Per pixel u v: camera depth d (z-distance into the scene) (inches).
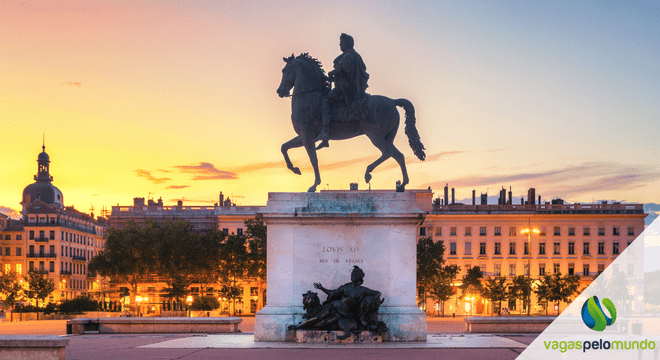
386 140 906.7
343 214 856.3
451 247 5393.7
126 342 867.4
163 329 1104.2
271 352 731.4
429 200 5423.2
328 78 906.1
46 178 7603.4
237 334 1051.3
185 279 4328.3
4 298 5310.0
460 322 2989.7
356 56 895.7
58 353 625.3
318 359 665.0
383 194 868.6
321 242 868.0
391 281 858.1
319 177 894.4
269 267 867.4
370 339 816.3
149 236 4247.0
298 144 919.7
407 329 842.2
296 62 903.7
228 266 4424.2
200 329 1102.4
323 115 886.4
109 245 4215.1
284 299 861.8
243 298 5039.4
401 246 863.1
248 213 5378.9
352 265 862.5
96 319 1104.2
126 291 4955.7
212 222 5492.1
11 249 5669.3
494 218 5388.8
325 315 823.7
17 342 623.8
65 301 3715.6
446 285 4500.5
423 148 908.0
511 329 1085.1
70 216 6003.9
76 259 6008.9
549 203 5767.7
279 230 872.3
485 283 5039.4
